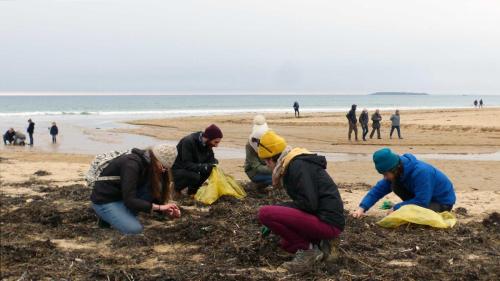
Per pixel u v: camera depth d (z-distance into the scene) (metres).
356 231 6.97
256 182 9.67
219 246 6.37
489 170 15.52
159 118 52.59
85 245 6.51
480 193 10.91
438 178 7.47
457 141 26.27
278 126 38.03
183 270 5.48
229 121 45.12
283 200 8.99
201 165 9.09
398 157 7.14
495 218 7.63
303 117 50.53
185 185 9.20
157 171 6.29
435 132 31.91
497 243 6.68
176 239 6.70
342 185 11.83
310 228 5.44
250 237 6.59
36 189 10.56
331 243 5.69
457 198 10.18
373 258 5.96
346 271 5.45
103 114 68.12
